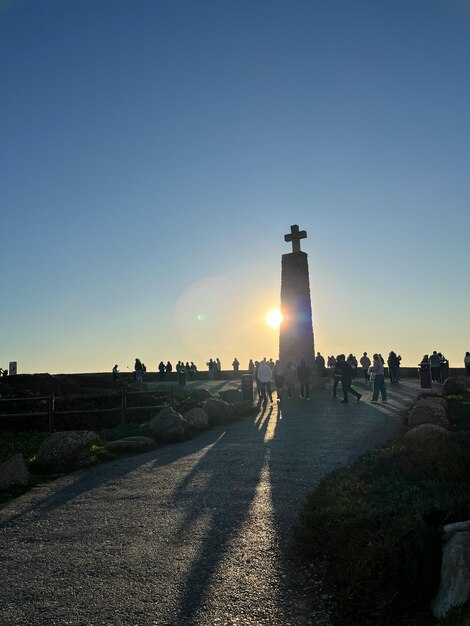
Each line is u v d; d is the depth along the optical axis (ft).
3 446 49.44
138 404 68.44
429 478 24.93
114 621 15.89
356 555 17.40
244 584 17.97
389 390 93.81
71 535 24.07
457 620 12.60
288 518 24.27
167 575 18.95
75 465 39.93
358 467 29.53
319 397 86.69
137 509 27.50
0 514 28.27
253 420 61.98
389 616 15.05
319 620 15.60
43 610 16.76
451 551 15.49
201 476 33.91
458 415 47.44
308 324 108.68
